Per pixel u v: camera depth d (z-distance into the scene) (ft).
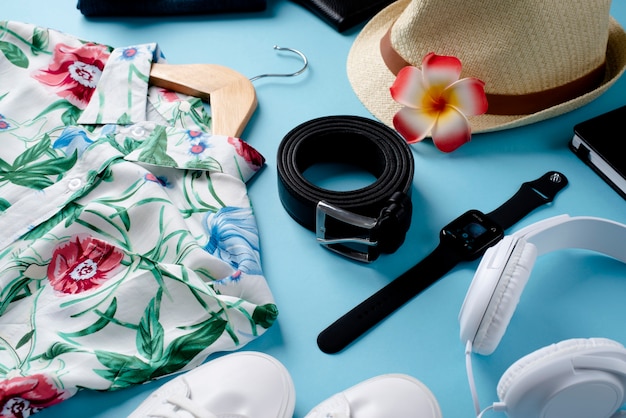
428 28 2.94
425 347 2.49
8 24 3.34
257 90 3.51
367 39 3.56
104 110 3.17
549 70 2.92
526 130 3.24
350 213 2.52
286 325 2.58
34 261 2.57
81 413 2.33
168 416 2.16
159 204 2.69
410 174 2.70
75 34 3.89
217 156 2.94
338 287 2.69
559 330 2.52
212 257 2.56
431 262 2.70
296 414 2.34
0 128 3.08
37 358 2.34
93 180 2.77
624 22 3.71
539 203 2.91
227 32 3.88
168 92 3.42
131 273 2.53
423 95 2.78
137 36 3.87
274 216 2.95
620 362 1.90
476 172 3.08
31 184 2.88
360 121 2.93
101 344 2.41
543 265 2.72
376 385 2.29
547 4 2.74
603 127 3.03
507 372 1.98
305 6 3.97
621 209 2.91
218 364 2.38
